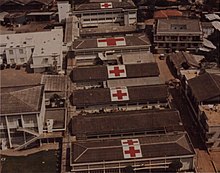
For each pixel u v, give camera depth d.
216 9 184.12
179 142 92.00
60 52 137.62
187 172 90.88
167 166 90.19
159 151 90.00
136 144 91.75
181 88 121.44
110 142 93.06
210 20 168.00
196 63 136.50
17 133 102.06
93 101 112.94
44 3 194.12
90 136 100.81
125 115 103.44
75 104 112.81
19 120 100.44
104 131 100.56
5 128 101.06
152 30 160.25
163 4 190.12
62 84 124.00
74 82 126.06
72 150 92.25
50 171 94.00
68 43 148.00
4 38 149.88
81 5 178.50
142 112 104.94
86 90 116.00
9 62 144.38
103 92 114.94
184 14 178.00
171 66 140.12
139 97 113.56
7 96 102.44
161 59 145.25
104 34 163.00
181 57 138.75
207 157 96.06
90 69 127.75
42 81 123.62
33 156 99.31
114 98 113.38
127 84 121.62
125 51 143.88
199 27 149.25
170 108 111.12
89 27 177.12
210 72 116.75
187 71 122.25
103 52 142.50
